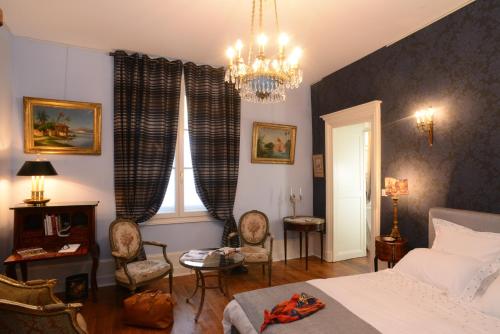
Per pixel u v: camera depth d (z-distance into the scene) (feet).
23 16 9.64
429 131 10.00
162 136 12.80
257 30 10.44
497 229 7.67
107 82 12.34
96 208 12.06
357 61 13.29
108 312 9.77
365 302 6.41
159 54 12.75
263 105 15.29
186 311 9.90
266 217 13.83
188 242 13.61
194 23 10.05
